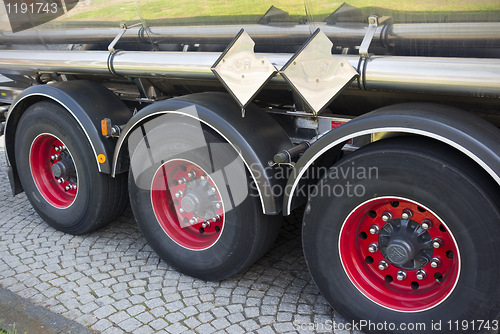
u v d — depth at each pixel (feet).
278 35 7.67
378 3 6.54
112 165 9.41
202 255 8.82
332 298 7.64
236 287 8.93
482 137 5.92
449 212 6.21
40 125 10.48
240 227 8.13
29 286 9.07
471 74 5.96
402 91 6.57
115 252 10.37
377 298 7.28
